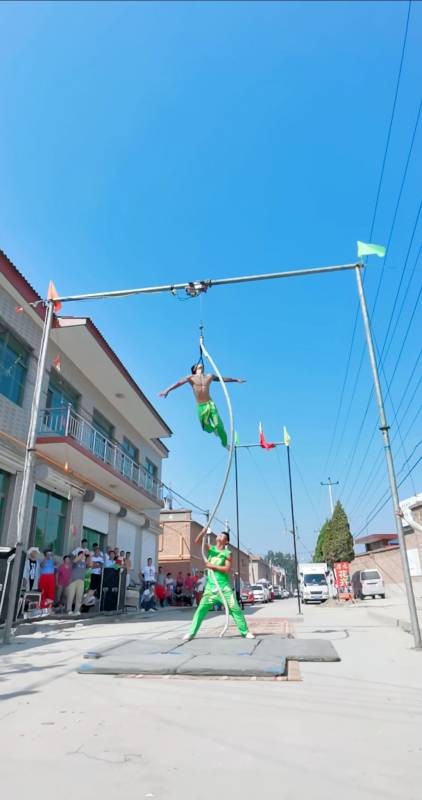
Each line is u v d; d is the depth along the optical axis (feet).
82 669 19.08
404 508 47.98
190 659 20.07
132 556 81.15
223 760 10.37
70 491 59.06
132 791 8.96
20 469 48.16
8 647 27.22
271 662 19.34
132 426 84.58
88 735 11.87
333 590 122.83
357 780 9.39
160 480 102.22
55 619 41.83
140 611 60.39
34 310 50.16
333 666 20.54
